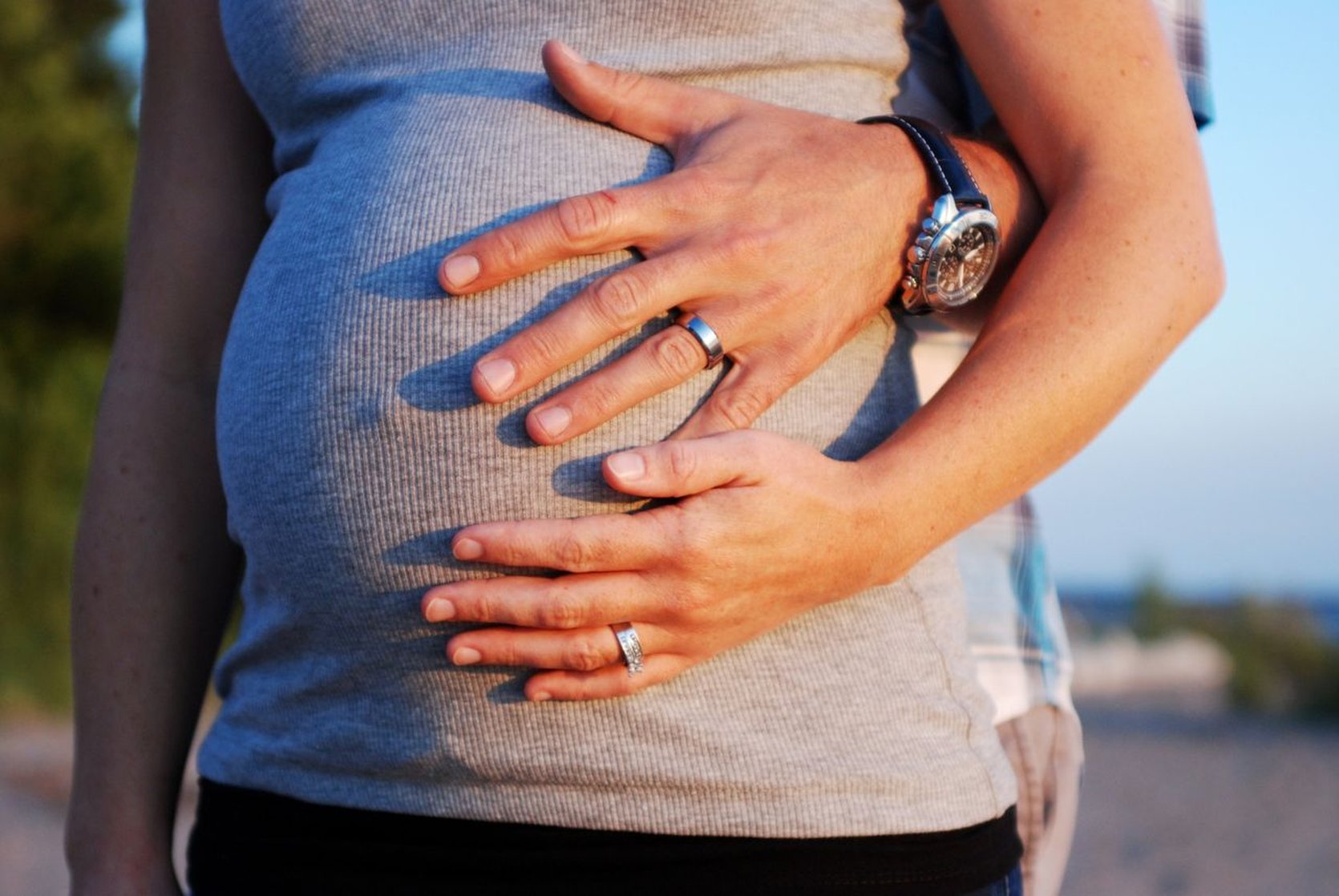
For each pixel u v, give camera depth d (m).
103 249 12.38
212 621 1.41
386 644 1.04
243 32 1.30
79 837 1.32
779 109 1.11
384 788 1.04
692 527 0.95
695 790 0.97
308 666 1.10
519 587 0.96
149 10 1.48
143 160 1.48
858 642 1.04
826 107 1.17
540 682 0.98
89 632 1.35
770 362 1.03
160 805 1.34
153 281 1.42
